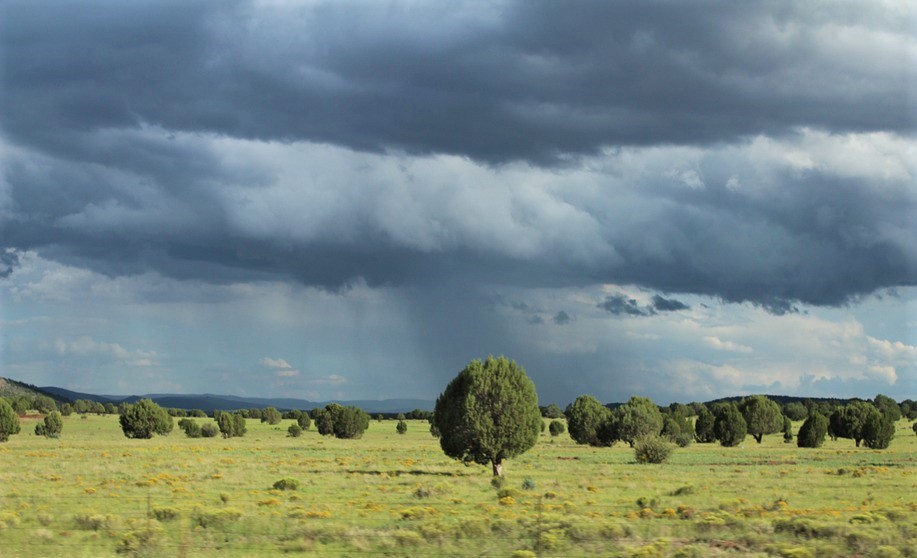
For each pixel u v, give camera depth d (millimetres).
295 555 27281
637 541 29609
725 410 137250
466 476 65562
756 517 38094
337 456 97375
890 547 28547
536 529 31562
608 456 100688
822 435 131125
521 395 65812
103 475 63188
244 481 57875
